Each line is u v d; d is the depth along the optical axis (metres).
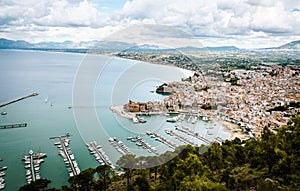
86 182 29.67
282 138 33.25
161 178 25.42
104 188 28.86
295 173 27.75
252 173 30.39
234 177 29.17
